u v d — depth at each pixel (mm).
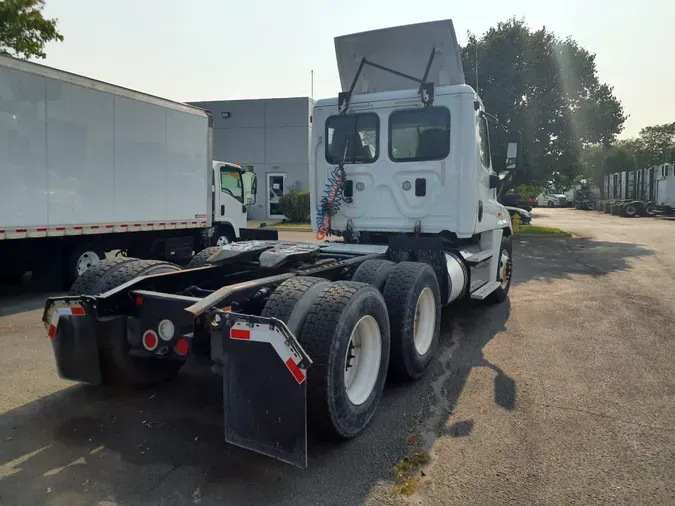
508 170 7172
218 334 3254
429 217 6176
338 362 3385
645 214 34531
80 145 8883
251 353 3090
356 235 6598
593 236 19812
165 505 2871
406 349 4500
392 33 6336
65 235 8719
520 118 16453
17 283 9891
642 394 4438
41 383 4664
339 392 3402
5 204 7711
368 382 3855
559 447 3529
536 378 4836
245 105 28359
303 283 3672
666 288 9273
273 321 3021
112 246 10172
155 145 10555
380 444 3596
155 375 4254
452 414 4070
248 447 3145
